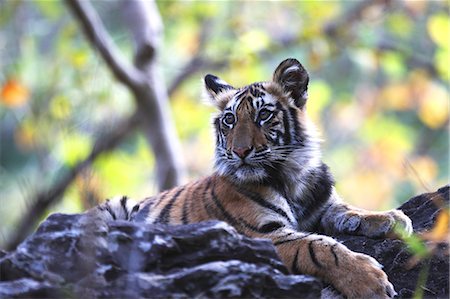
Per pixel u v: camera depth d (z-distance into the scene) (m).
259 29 19.23
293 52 21.25
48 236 5.38
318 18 18.88
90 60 17.50
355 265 6.22
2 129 21.84
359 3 20.05
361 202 20.88
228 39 19.78
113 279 5.23
